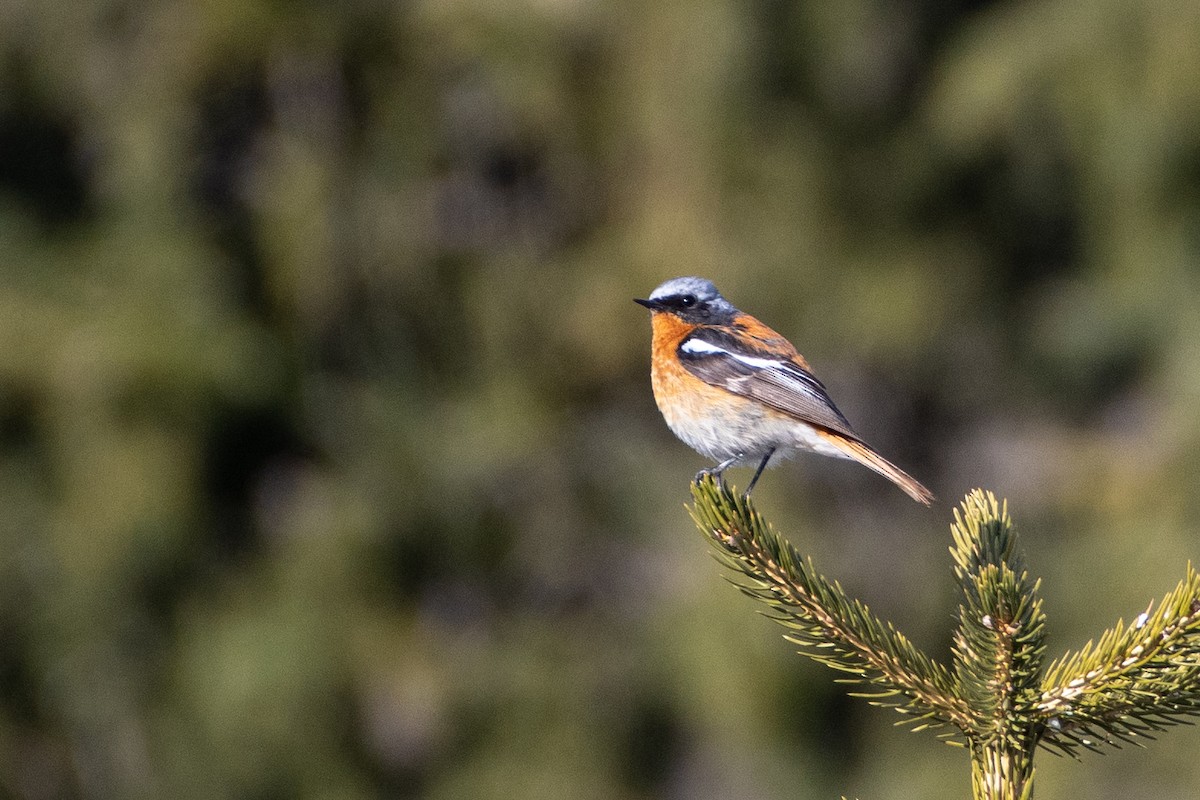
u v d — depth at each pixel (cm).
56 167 1775
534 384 1727
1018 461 1767
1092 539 1584
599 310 1695
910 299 1698
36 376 1527
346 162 1678
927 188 1720
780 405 812
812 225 1694
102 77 1705
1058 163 1659
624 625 1669
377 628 1602
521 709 1620
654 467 1711
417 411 1695
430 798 1589
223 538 1605
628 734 1631
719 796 1620
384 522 1634
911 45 1709
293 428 1642
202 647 1548
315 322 1669
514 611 1681
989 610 427
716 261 1667
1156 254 1620
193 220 1645
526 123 1681
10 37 1711
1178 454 1554
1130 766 1372
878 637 471
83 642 1518
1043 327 1742
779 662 1580
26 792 1498
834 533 1705
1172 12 1541
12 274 1612
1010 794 441
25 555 1512
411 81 1689
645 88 1656
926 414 1803
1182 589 432
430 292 1706
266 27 1633
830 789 1576
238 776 1530
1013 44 1634
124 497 1509
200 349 1571
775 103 1677
